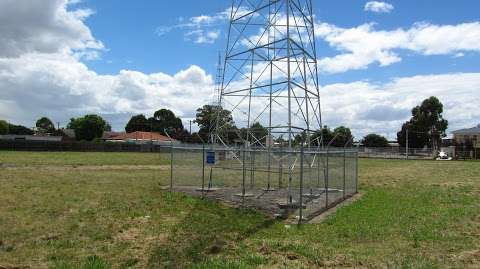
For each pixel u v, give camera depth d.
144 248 10.20
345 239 11.43
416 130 109.69
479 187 26.27
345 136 63.06
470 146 98.56
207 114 81.38
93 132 114.19
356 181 22.52
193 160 32.22
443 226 13.30
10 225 12.46
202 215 14.49
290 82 17.75
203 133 81.62
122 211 14.96
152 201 17.33
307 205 16.92
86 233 11.63
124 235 11.52
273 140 21.70
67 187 21.38
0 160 42.53
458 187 26.14
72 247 10.25
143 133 112.81
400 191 23.25
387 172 40.91
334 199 18.88
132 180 25.72
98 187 21.75
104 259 9.26
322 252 9.95
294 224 13.34
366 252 10.07
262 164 25.16
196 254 9.66
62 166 36.59
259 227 12.75
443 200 19.41
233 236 11.49
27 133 141.38
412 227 13.01
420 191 23.34
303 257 9.52
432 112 109.50
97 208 15.46
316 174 22.84
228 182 25.38
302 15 19.67
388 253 10.05
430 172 41.56
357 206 17.19
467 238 11.76
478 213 15.75
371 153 88.12
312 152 15.12
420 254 10.02
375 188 24.97
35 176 26.88
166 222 13.27
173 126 136.38
